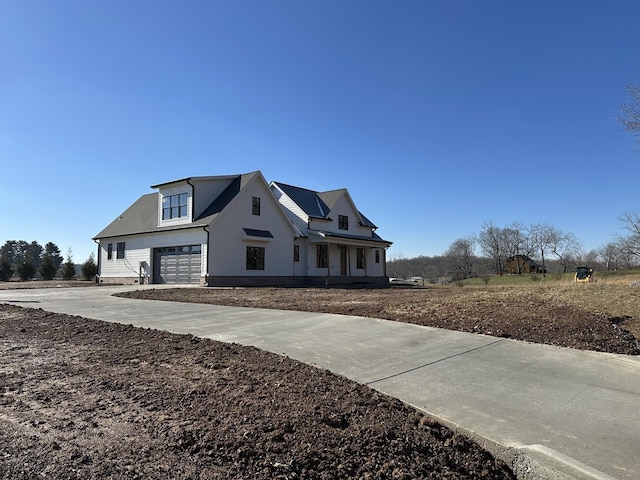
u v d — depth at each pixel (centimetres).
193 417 388
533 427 430
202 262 2300
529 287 1819
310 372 557
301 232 2934
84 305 1300
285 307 1195
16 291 1948
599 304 1097
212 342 718
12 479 274
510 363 630
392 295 1586
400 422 421
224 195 2503
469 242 6806
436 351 687
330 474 318
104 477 281
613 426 432
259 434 360
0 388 462
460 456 378
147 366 565
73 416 383
